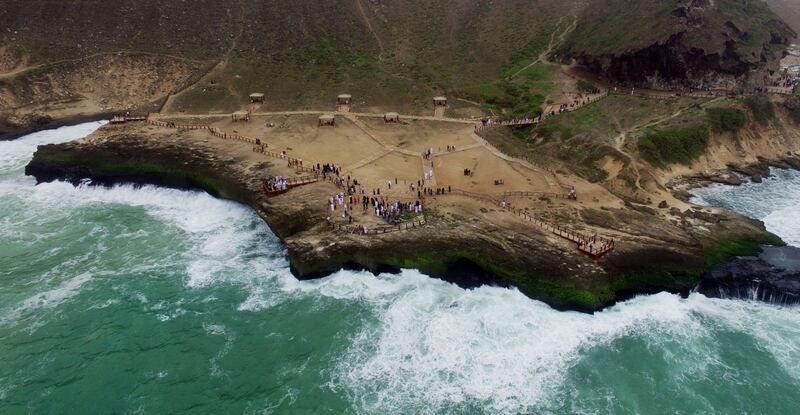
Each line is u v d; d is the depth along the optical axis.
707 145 73.62
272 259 55.69
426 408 37.84
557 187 63.75
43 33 102.62
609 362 41.94
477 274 50.88
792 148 77.69
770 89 85.44
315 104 91.81
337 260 51.53
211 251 57.41
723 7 92.38
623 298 48.00
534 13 116.25
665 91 86.81
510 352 42.69
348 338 44.38
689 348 43.19
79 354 43.34
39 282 52.12
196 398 39.12
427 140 78.62
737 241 53.34
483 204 59.56
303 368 41.53
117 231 61.62
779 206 63.62
